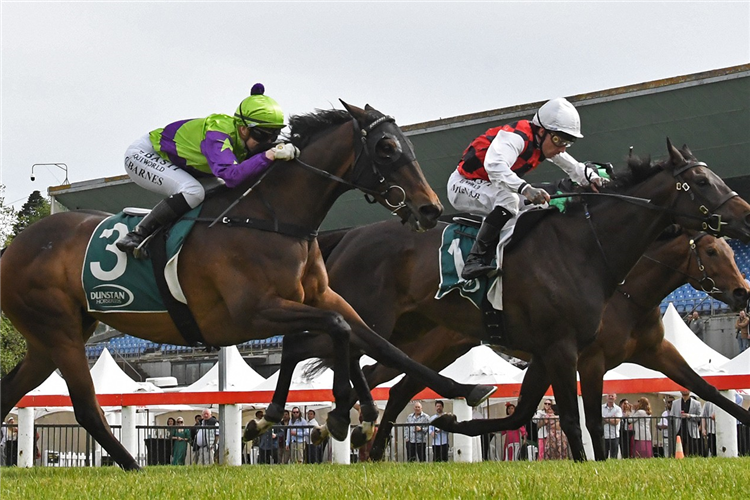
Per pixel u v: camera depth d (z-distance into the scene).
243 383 14.86
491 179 6.71
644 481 4.52
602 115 20.05
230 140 6.11
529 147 6.93
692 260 8.50
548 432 11.12
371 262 7.68
